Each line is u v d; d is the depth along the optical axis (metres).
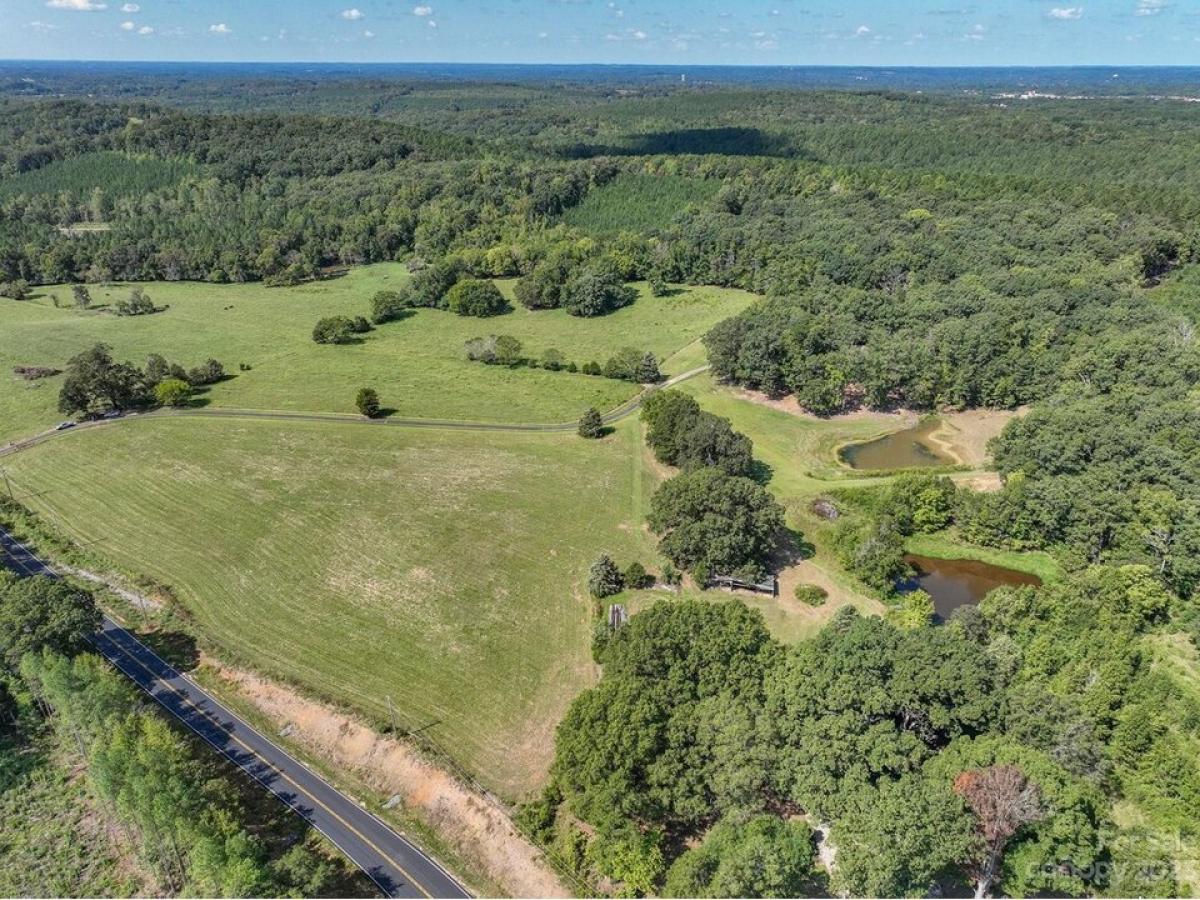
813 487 117.50
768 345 144.38
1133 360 127.12
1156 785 62.34
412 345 181.50
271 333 189.75
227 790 66.62
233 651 83.19
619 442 132.00
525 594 92.50
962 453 128.62
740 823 57.84
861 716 62.50
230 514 109.31
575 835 61.94
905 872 51.88
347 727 73.44
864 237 199.25
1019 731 61.66
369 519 108.00
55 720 73.31
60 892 59.00
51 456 126.62
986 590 95.06
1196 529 88.88
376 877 60.50
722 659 68.75
